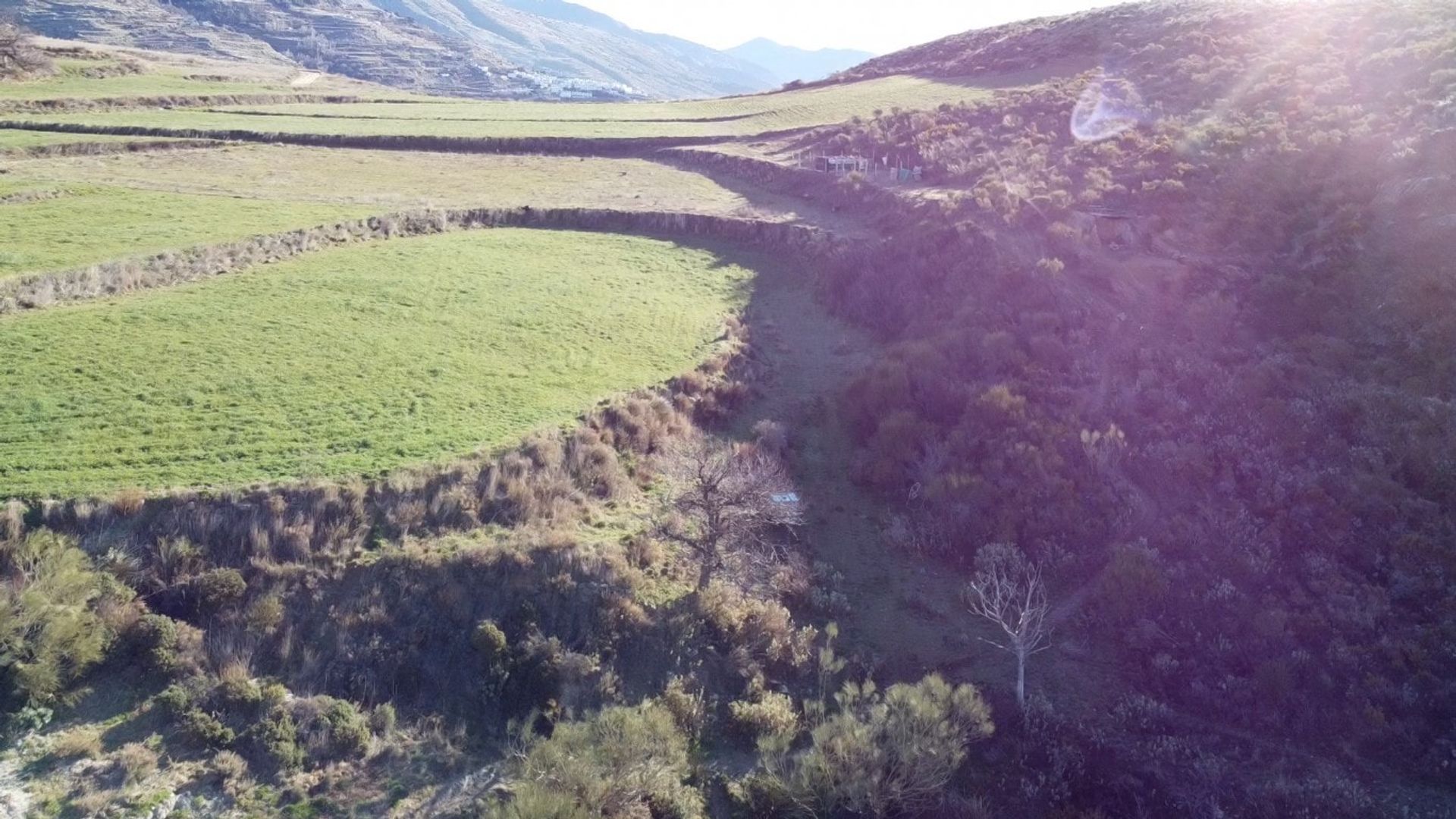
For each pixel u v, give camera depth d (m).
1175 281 32.84
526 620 20.50
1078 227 37.19
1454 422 24.38
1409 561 21.86
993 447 27.83
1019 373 30.78
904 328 37.25
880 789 17.52
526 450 24.75
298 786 16.83
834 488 28.81
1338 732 19.30
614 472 25.59
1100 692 21.08
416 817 16.80
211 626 18.91
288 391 26.36
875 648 22.55
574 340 33.38
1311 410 26.16
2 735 16.38
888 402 31.16
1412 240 30.45
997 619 20.94
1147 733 19.94
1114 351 30.91
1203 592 22.47
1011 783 19.02
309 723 17.83
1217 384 28.14
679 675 20.58
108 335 29.08
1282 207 35.03
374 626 19.75
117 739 16.91
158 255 35.94
